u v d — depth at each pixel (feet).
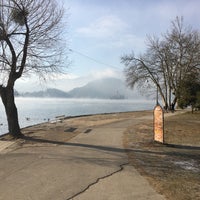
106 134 65.82
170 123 91.50
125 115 126.41
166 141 58.85
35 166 37.68
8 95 62.59
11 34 61.46
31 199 26.11
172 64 167.12
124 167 37.24
